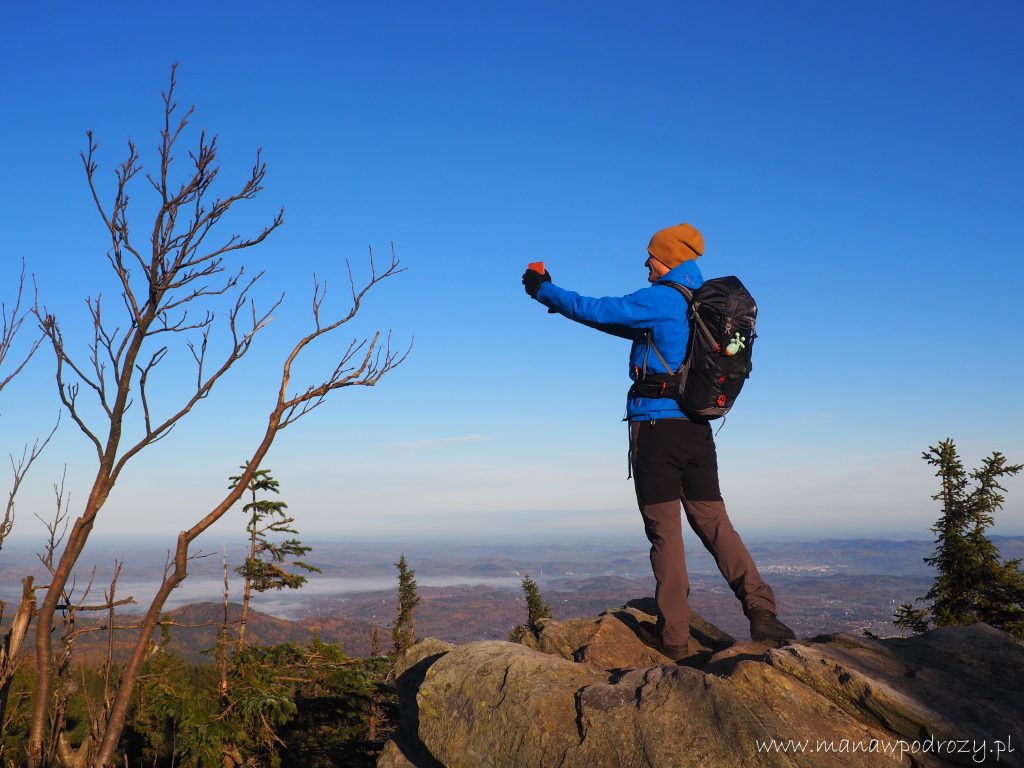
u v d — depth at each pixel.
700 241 4.80
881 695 3.43
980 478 15.02
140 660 2.55
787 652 3.88
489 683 4.25
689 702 3.59
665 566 4.77
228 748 9.38
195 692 9.91
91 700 2.66
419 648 5.46
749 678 3.68
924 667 3.89
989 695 3.69
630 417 4.86
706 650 4.93
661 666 3.98
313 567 11.10
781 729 3.37
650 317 4.59
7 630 2.59
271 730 9.83
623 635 5.13
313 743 10.59
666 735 3.48
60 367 2.49
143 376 2.56
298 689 10.96
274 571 10.91
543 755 3.73
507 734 3.93
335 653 11.14
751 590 4.67
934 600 15.00
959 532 14.93
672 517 4.78
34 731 2.46
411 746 4.83
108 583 2.74
